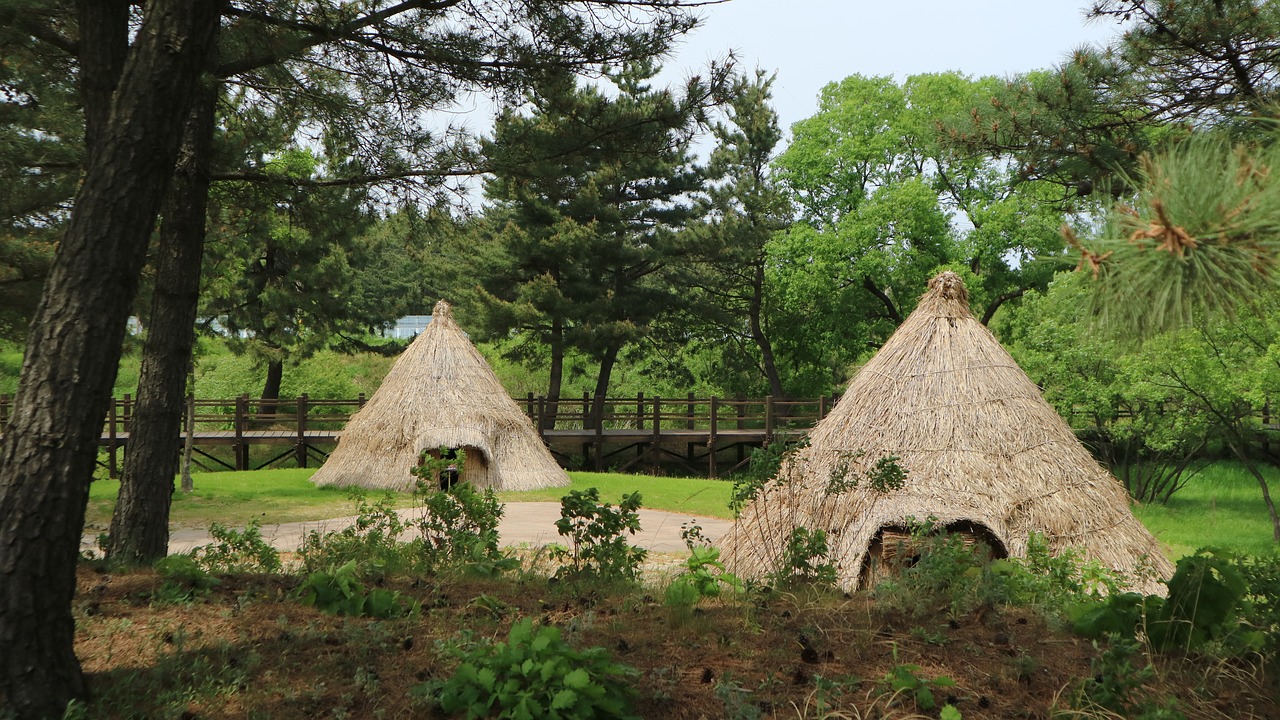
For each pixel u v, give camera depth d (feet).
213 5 13.73
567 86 30.19
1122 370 65.72
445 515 24.09
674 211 110.73
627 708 11.75
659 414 90.84
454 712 11.78
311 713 11.81
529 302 102.99
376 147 30.66
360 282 176.24
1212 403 63.57
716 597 19.51
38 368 12.22
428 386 64.69
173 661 13.16
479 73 28.78
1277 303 8.13
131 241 12.91
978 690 13.01
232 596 16.98
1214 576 15.48
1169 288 7.56
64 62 28.91
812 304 114.62
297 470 72.54
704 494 60.75
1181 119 27.30
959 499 28.66
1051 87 29.45
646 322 113.09
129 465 25.96
